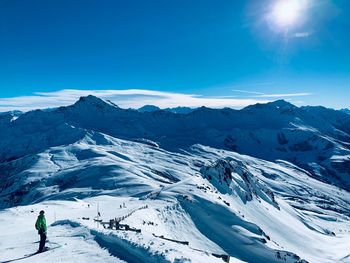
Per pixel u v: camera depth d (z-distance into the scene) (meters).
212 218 72.69
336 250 106.62
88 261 19.56
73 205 93.88
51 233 28.70
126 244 21.81
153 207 69.31
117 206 83.44
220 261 24.12
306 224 143.12
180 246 24.88
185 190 84.38
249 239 67.19
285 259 63.03
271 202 136.75
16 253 22.67
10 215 66.75
